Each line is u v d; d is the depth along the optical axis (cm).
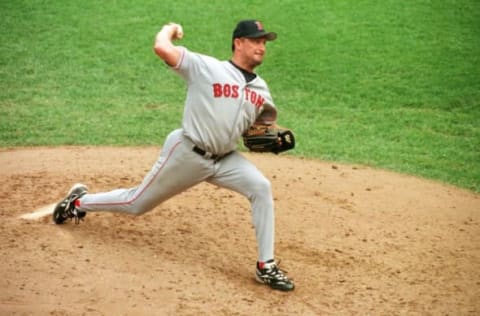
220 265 2230
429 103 5188
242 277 2172
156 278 2064
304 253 2416
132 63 5688
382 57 5862
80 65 5600
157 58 5794
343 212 2861
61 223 2367
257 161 3641
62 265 2067
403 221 2839
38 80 5297
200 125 2038
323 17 6456
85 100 4944
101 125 4397
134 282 2022
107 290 1958
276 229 2605
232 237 2466
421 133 4622
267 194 2102
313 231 2623
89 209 2286
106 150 3738
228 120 2031
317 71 5634
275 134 2133
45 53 5766
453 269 2397
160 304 1920
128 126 4403
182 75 2038
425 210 3016
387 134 4569
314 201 2961
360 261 2397
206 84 2017
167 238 2377
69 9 6550
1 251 2131
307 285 2172
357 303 2088
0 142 3938
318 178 3353
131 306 1888
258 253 2261
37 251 2142
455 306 2122
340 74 5597
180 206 2692
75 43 5962
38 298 1875
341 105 5109
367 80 5516
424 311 2073
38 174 3066
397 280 2275
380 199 3105
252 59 2045
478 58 5872
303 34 6175
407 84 5462
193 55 2028
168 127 4428
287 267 2288
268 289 2109
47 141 3984
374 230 2697
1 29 6144
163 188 2136
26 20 6325
